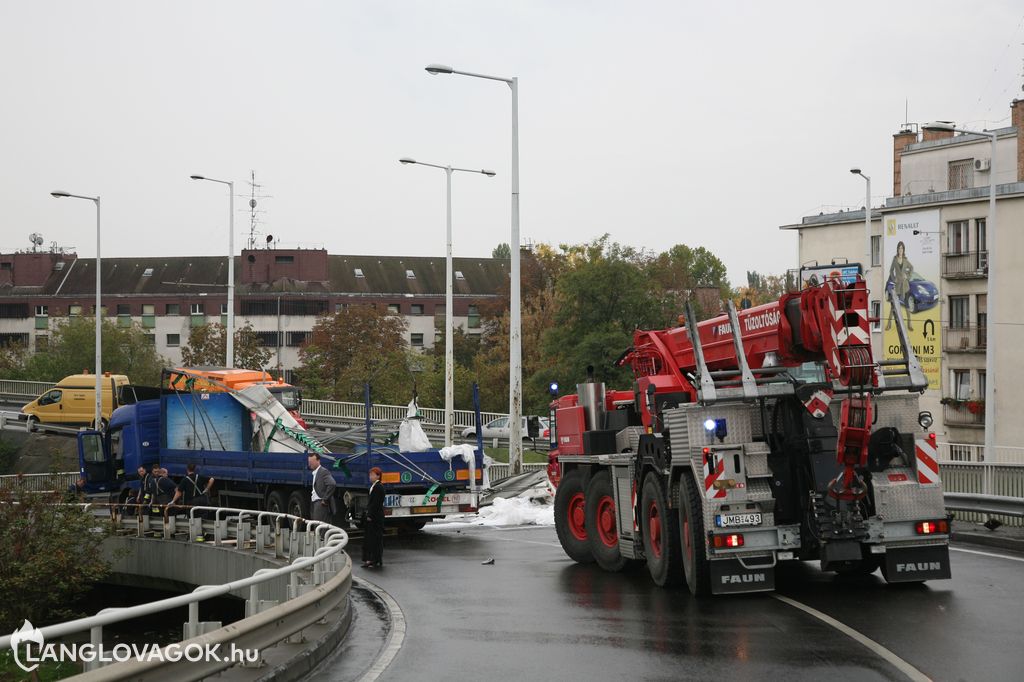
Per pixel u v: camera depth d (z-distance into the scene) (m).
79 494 30.67
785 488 17.80
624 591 19.25
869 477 17.64
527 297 115.31
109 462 39.28
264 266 140.12
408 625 16.55
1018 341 65.06
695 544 17.77
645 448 20.05
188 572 29.78
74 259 146.38
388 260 148.38
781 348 18.47
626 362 23.42
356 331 103.88
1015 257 65.12
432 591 20.09
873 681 11.77
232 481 34.34
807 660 12.94
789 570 21.08
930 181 74.12
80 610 33.59
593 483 22.84
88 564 29.17
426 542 29.23
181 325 138.25
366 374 88.94
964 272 67.06
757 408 17.83
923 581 18.84
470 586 20.61
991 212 46.31
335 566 19.33
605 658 13.51
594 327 76.06
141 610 10.33
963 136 72.12
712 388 17.64
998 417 65.56
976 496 26.94
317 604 14.77
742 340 19.44
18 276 142.38
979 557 22.53
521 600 18.66
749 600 17.47
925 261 69.12
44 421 72.56
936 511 17.61
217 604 28.31
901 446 17.77
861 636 14.24
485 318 125.38
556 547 27.53
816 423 17.62
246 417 35.88
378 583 21.41
